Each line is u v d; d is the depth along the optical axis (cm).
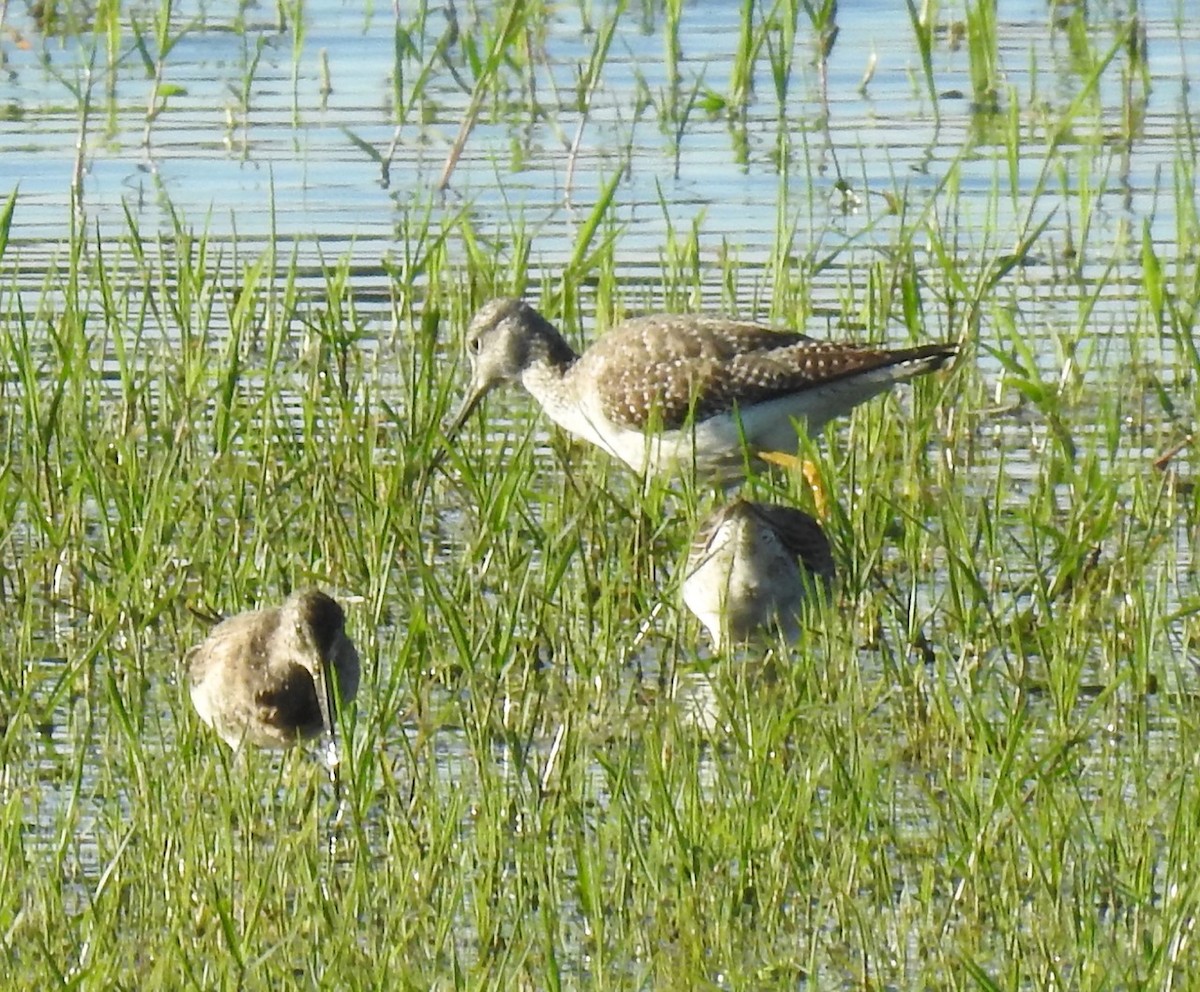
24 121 2241
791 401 1567
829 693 1259
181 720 1245
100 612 1363
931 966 1028
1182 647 1348
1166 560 1420
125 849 1097
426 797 1162
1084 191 1877
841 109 2284
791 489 1561
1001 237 1981
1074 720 1255
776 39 2439
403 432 1529
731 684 1245
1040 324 1819
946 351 1553
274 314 1705
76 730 1266
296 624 1234
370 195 2084
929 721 1240
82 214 1877
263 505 1459
